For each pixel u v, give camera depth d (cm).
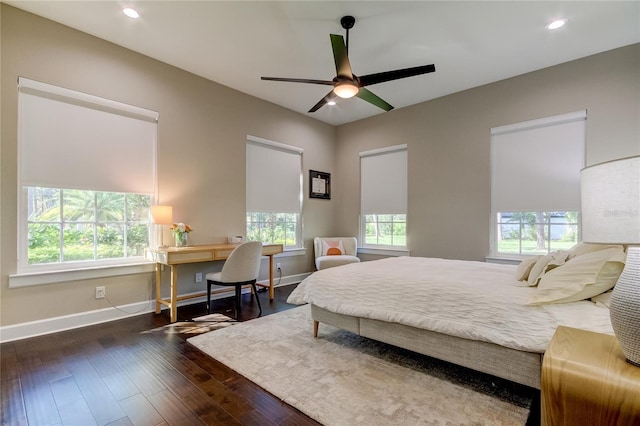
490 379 196
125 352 238
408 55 335
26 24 268
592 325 141
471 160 416
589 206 104
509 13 265
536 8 259
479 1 251
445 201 440
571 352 106
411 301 206
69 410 166
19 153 266
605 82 322
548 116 356
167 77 359
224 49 329
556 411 98
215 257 343
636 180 91
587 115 332
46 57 278
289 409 167
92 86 304
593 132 328
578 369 95
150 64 345
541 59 341
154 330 286
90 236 310
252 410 166
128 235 335
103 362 221
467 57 338
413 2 253
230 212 421
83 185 299
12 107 262
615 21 274
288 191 505
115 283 318
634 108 307
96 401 174
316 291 261
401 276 231
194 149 384
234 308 361
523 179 376
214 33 300
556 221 356
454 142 432
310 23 282
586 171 107
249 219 457
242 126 438
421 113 468
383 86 411
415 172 474
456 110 431
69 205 297
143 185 340
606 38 300
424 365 216
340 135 581
